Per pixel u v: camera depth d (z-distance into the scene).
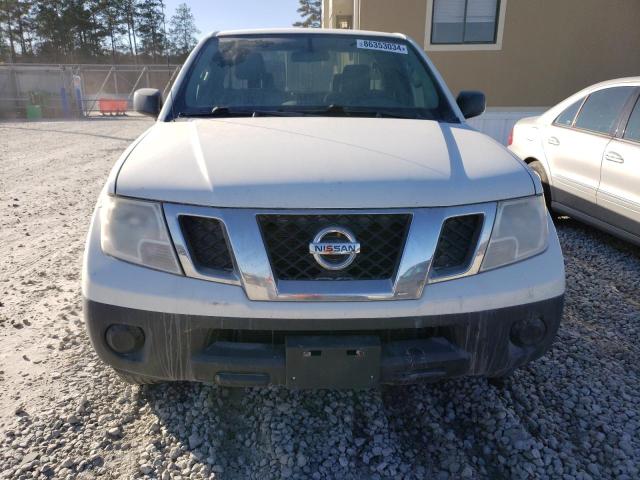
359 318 1.89
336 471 2.10
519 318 2.03
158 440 2.24
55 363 2.83
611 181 4.50
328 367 1.92
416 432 2.34
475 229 2.00
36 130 16.81
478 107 3.23
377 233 1.92
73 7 56.88
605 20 9.45
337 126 2.52
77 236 5.21
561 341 3.12
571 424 2.39
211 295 1.88
